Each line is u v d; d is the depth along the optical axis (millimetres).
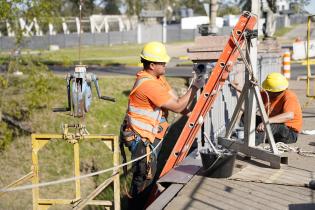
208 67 6973
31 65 13664
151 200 5504
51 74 13812
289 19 65500
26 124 13617
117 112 13953
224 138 6570
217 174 5484
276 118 6680
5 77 13852
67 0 38375
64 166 12125
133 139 5223
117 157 5281
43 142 5574
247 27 5578
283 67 17672
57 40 49312
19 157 12656
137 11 61125
